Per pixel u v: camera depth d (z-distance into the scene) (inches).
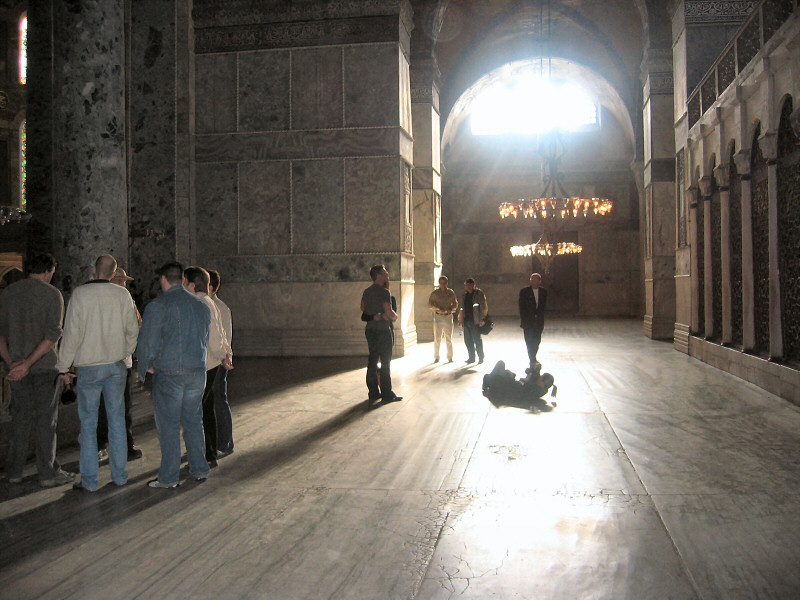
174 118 583.2
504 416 325.4
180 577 147.3
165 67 585.3
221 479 224.7
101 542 168.7
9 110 912.3
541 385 370.9
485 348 679.7
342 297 605.0
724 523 178.4
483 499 199.9
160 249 579.2
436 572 148.8
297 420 322.7
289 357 598.9
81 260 295.6
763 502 195.3
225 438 257.3
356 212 604.4
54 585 144.0
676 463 238.7
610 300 1294.3
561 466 235.9
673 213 786.2
